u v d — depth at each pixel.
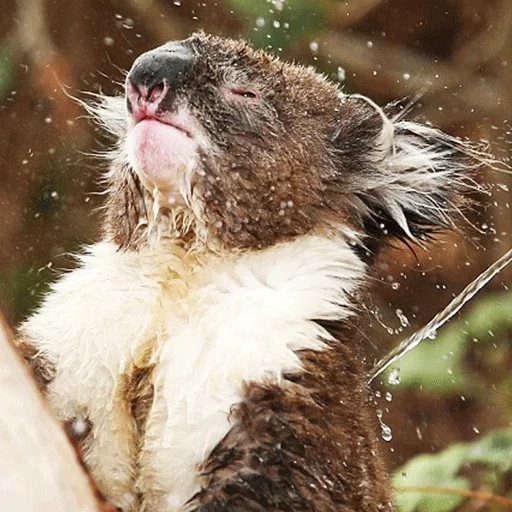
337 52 15.73
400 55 16.25
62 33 15.39
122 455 7.45
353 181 8.46
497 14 16.41
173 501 7.22
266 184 8.06
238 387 7.17
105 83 15.35
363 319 7.97
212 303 7.65
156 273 7.78
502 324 13.28
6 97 14.84
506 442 10.09
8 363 5.75
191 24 15.55
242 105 8.15
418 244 8.83
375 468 7.63
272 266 7.83
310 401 7.13
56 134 14.91
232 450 7.00
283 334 7.39
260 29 13.50
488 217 15.32
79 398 7.52
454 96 16.23
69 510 5.55
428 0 17.17
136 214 8.01
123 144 8.53
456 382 12.83
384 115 8.63
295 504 6.89
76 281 7.99
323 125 8.52
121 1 15.48
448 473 9.92
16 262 14.34
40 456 5.59
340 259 7.95
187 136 7.85
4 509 5.42
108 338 7.57
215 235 7.86
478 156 8.93
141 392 7.50
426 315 14.98
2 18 15.21
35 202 14.63
